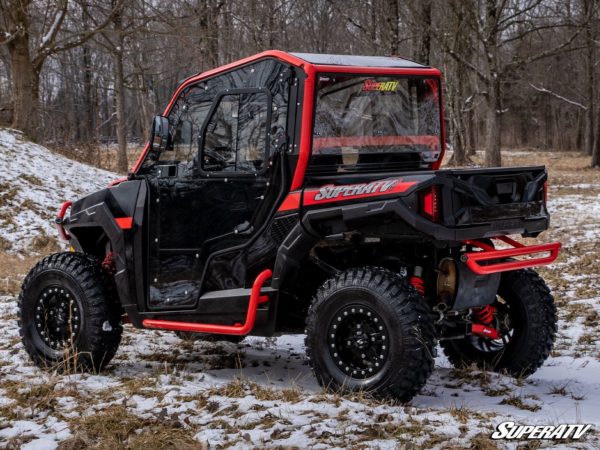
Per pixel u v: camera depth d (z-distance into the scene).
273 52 5.50
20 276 12.25
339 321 5.09
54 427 4.78
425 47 26.91
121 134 34.53
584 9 29.81
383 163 5.71
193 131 5.88
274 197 5.49
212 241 5.78
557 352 6.91
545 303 5.82
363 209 5.01
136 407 5.12
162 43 35.09
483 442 4.18
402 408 4.87
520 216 5.34
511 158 59.47
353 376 5.08
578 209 20.47
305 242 5.34
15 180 20.03
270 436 4.42
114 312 6.30
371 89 5.62
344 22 29.89
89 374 6.18
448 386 5.73
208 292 5.82
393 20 25.55
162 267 6.01
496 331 5.88
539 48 40.94
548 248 5.49
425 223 4.87
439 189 4.94
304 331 5.94
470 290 5.45
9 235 16.94
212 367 6.53
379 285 4.94
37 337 6.41
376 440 4.30
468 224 5.02
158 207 6.02
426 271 5.62
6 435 4.68
